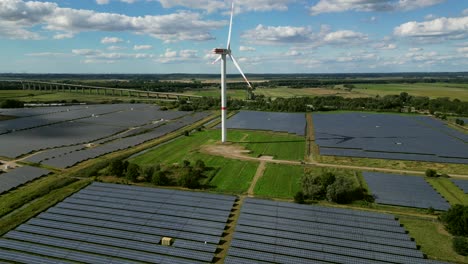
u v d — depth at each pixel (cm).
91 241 6288
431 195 8438
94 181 9200
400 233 6512
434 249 6153
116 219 7075
